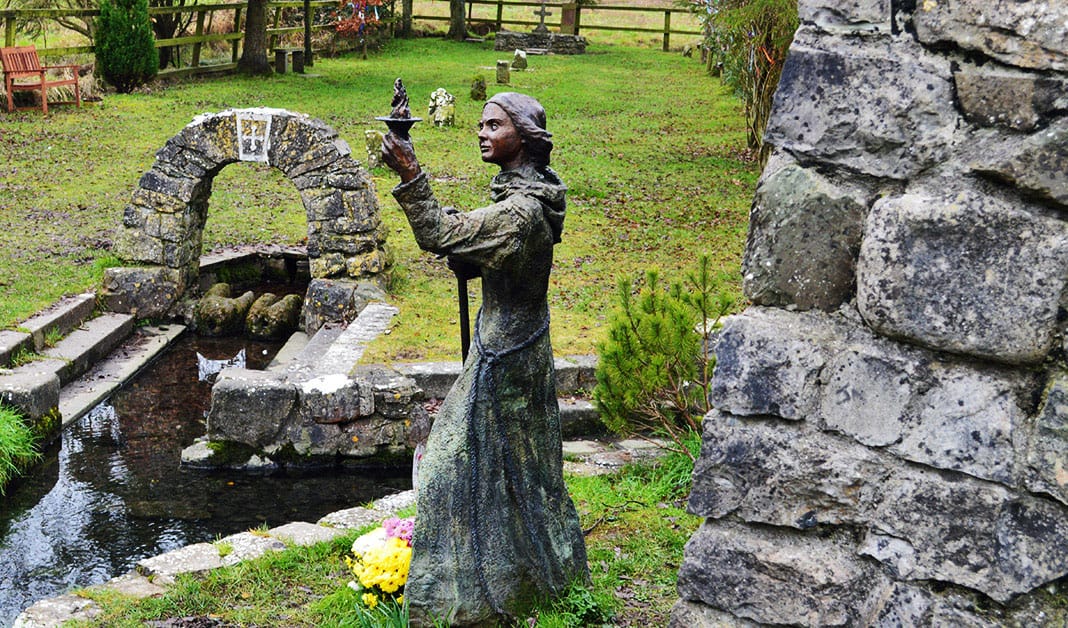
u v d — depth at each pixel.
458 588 4.19
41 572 6.56
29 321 9.99
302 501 7.87
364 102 22.05
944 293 2.33
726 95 25.31
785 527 2.57
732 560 2.62
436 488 4.22
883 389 2.42
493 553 4.22
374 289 10.95
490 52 32.56
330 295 10.88
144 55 21.80
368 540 4.64
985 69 2.29
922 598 2.40
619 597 4.68
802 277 2.52
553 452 4.47
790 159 2.53
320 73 26.05
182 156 11.18
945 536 2.37
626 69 30.08
